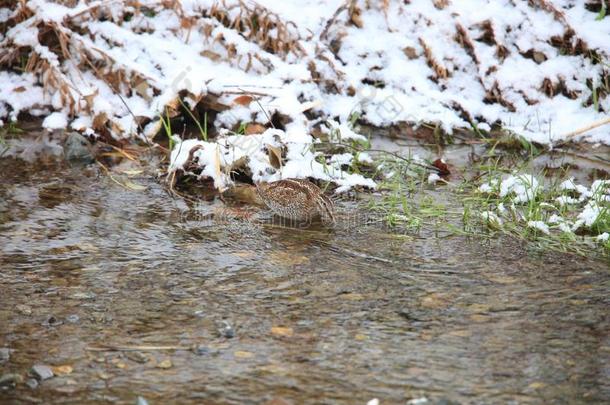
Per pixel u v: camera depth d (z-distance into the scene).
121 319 8.02
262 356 7.40
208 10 13.57
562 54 13.45
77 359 7.32
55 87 13.20
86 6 13.45
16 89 13.24
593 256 9.55
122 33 13.38
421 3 13.92
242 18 13.55
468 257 9.52
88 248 9.62
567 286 8.80
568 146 12.68
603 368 7.26
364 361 7.34
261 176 11.55
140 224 10.38
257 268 9.23
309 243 9.95
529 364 7.32
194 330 7.84
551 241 9.95
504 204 10.94
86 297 8.45
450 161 12.34
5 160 12.14
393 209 10.80
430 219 10.60
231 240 10.01
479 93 13.51
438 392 6.88
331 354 7.45
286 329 7.88
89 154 12.24
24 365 7.21
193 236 10.09
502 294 8.62
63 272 8.99
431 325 7.98
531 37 13.45
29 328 7.81
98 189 11.41
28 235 9.91
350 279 8.97
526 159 12.39
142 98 13.07
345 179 11.54
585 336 7.80
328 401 6.75
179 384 6.97
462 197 11.22
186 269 9.17
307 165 11.54
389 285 8.83
